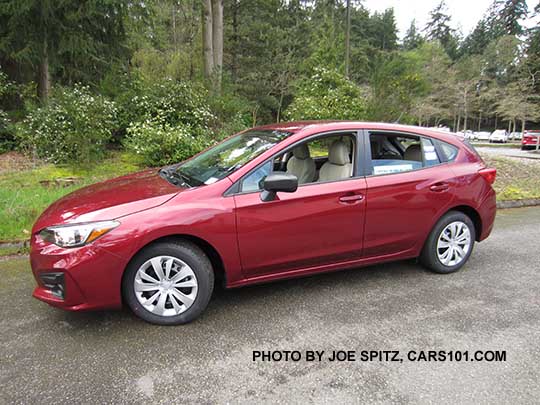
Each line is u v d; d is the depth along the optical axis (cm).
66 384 209
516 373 225
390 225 332
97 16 952
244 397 202
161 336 258
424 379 218
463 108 3622
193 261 268
